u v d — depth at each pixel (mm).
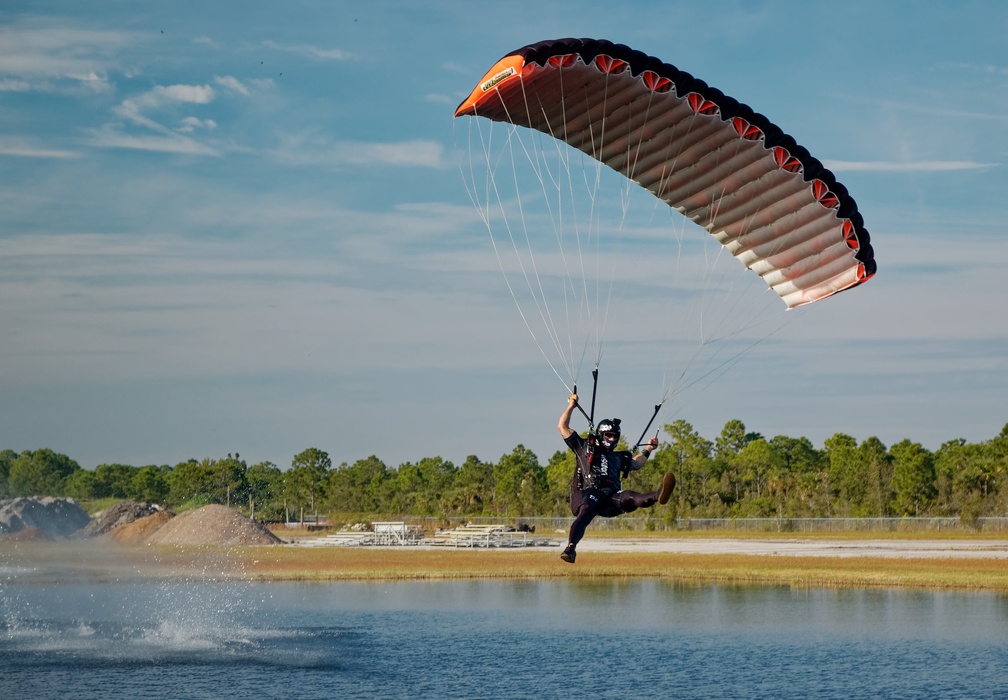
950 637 27203
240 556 57875
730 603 34688
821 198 17672
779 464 136375
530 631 28516
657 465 127438
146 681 21656
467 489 116688
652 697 20484
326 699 20156
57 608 34000
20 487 196000
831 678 22188
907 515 92625
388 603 35094
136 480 170625
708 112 17000
